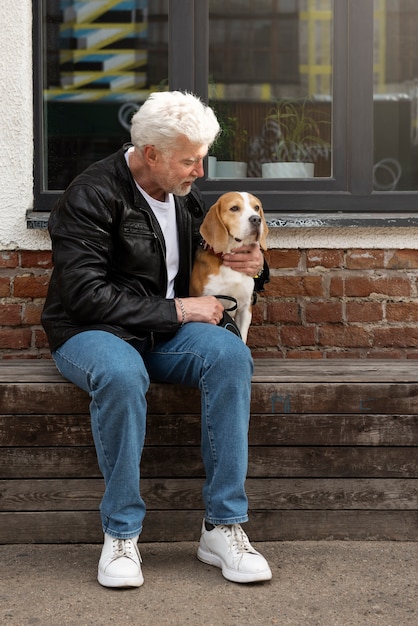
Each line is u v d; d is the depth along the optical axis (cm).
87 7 338
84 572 244
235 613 218
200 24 336
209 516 243
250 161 342
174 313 249
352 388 265
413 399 266
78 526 266
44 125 338
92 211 246
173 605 222
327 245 331
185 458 266
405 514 268
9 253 332
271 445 266
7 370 278
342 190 337
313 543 267
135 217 255
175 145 243
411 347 336
